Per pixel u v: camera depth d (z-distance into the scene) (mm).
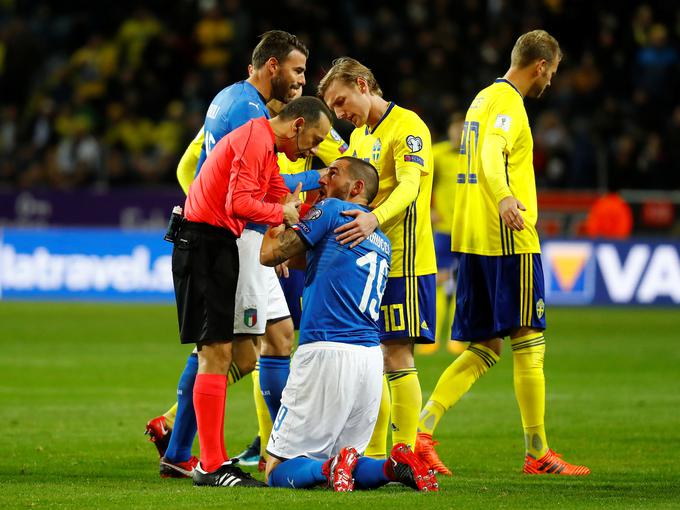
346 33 82250
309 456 19406
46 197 70688
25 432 27375
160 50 82062
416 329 22188
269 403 22438
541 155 71375
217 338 20000
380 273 19797
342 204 19922
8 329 52656
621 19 83875
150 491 19141
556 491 19703
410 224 22203
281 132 20297
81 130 74500
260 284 20844
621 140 72625
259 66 21875
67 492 19109
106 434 27172
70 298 68125
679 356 45250
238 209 19531
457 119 43594
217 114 21750
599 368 41500
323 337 19234
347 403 19219
